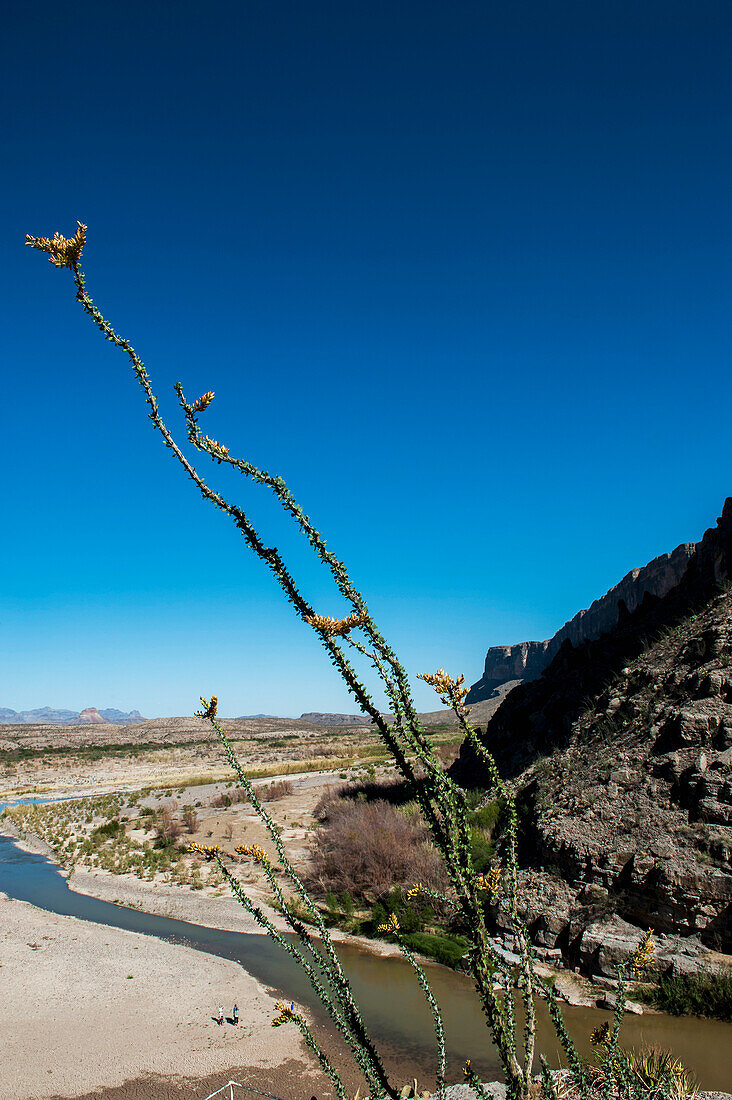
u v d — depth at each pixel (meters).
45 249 2.23
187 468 2.38
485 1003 2.39
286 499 2.41
